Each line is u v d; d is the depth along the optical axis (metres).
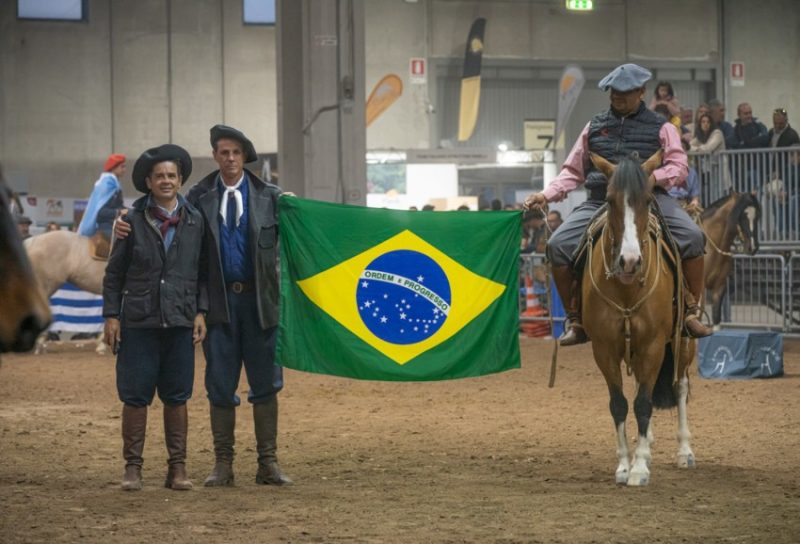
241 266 8.77
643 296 8.72
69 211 36.69
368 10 45.19
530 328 25.89
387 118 45.38
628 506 7.90
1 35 43.12
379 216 9.38
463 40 46.06
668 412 13.30
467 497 8.30
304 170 24.56
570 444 11.18
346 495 8.43
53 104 43.59
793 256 22.30
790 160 22.42
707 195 23.09
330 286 9.23
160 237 8.52
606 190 9.27
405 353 9.39
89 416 13.56
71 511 7.80
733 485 8.81
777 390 15.33
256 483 9.00
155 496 8.41
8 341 3.27
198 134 44.94
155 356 8.67
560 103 39.62
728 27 48.16
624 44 47.59
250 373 8.93
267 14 45.34
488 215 9.62
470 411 13.84
